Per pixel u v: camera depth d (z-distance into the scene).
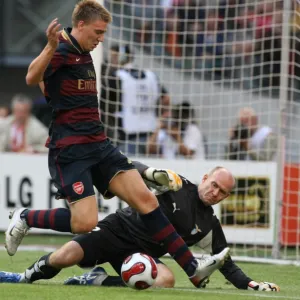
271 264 33.59
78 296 20.44
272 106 44.53
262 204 37.94
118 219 24.00
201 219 24.27
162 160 39.53
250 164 38.25
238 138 40.69
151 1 44.34
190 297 20.72
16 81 62.88
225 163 38.72
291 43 39.56
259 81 42.84
